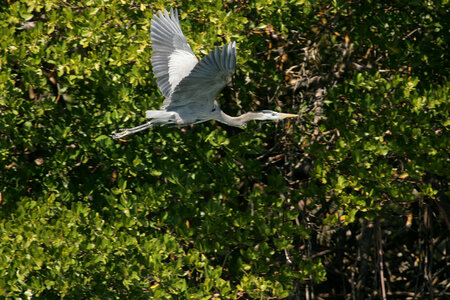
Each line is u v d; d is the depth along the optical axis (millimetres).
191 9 12344
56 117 12695
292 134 14055
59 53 11945
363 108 12172
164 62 9664
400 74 13719
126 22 12531
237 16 12312
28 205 11672
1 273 10859
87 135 12375
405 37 13781
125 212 11773
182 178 12078
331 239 19078
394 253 19938
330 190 12242
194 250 12227
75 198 12844
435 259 20047
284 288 12820
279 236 12703
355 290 18000
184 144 12664
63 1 12570
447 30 13039
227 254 12320
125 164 12281
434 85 13203
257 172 12758
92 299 11141
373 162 12289
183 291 11648
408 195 11703
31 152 13766
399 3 13219
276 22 12883
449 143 11500
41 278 11156
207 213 12109
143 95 12656
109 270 11258
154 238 12016
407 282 19875
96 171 13531
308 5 12695
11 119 11758
